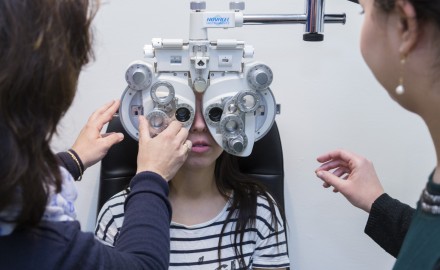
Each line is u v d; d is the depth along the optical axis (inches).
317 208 46.5
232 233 35.9
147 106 30.4
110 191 40.1
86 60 21.0
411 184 45.9
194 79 30.5
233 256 35.4
